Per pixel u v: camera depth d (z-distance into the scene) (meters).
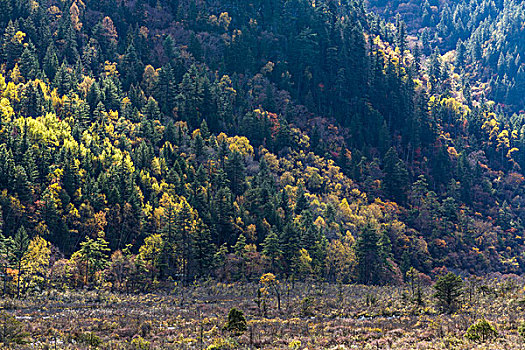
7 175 125.81
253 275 126.19
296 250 135.25
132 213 133.00
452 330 64.81
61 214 125.56
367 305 91.56
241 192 161.25
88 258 109.38
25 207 121.94
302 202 164.12
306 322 74.62
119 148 160.00
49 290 100.56
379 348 56.97
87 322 68.19
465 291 96.62
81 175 137.38
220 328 67.94
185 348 56.44
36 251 104.94
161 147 171.25
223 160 169.25
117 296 100.81
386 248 160.50
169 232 127.62
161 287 115.75
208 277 123.94
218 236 140.38
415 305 90.25
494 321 69.88
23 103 161.75
